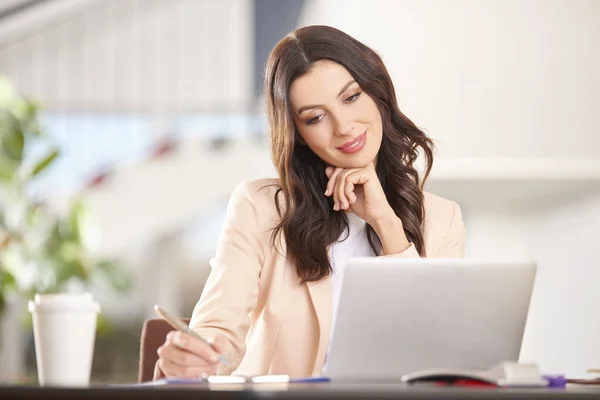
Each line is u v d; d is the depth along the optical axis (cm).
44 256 549
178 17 681
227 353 210
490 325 175
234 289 224
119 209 642
